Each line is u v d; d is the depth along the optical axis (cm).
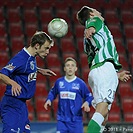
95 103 1959
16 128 2181
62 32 2289
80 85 3372
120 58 6247
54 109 5259
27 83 2197
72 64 3397
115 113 5341
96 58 1972
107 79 1919
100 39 1991
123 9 7138
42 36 2180
